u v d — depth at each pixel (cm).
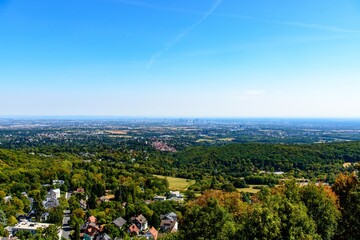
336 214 3500
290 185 3788
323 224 3369
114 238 8956
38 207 10481
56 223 9906
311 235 2922
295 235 2842
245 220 3247
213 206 3388
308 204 3500
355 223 3500
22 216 10675
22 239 8119
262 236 2873
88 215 10612
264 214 2962
